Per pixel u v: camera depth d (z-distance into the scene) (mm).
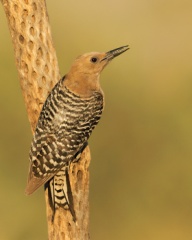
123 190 17688
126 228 17531
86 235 8289
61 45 17484
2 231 16172
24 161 16719
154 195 17656
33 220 16422
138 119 17969
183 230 17359
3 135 16688
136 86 18172
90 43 17891
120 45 18828
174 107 18000
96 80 8672
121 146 17766
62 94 8273
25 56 8406
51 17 17906
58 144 8055
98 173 17703
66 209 8117
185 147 17781
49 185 8156
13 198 16406
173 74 18703
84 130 8227
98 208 17656
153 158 17859
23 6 8383
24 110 16812
